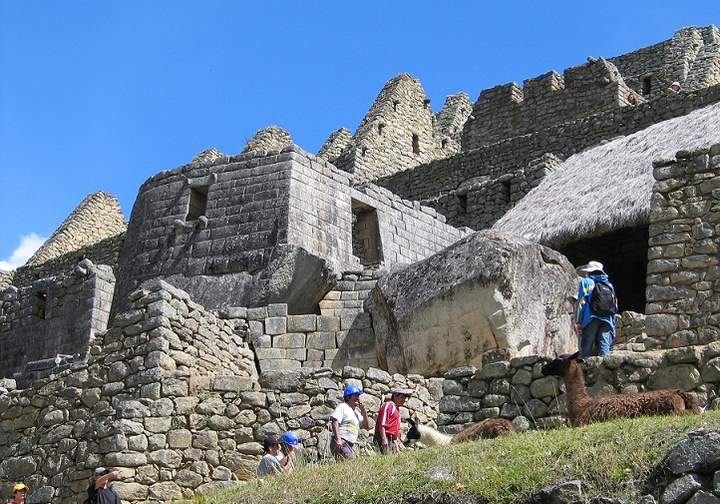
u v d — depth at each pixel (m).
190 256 27.66
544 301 20.00
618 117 39.84
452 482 11.23
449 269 20.11
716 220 18.42
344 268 28.00
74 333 32.59
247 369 22.36
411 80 51.25
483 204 38.78
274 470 14.88
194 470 16.89
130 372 18.72
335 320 23.33
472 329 19.55
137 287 27.97
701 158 18.78
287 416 17.16
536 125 46.91
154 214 28.72
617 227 24.45
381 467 12.52
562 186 28.28
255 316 23.38
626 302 26.50
